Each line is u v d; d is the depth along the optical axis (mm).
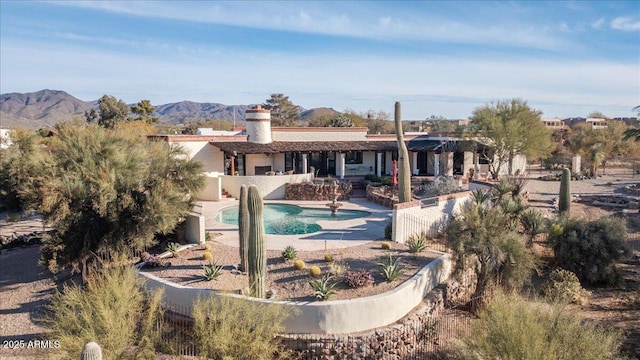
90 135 20375
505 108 42344
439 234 24094
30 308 17812
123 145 21219
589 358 10500
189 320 14102
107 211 18969
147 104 87438
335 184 34062
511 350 10680
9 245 27172
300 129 44062
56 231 19719
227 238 22453
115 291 11664
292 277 16297
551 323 11367
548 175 51625
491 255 17141
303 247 20266
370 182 38500
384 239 21922
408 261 18156
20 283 20609
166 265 17750
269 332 11969
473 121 43562
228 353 11039
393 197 31688
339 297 14461
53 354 10586
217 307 12367
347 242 21266
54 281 20438
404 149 25188
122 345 10711
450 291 17969
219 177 34312
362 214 29141
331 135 44938
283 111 119562
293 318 13484
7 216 31641
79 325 10766
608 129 67438
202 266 17703
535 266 18594
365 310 13867
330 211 30359
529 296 16969
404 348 14414
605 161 60375
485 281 17625
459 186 31828
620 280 20844
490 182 35812
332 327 13555
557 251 22047
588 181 49188
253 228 14562
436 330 15594
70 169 19328
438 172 43938
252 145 39562
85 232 19250
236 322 11508
